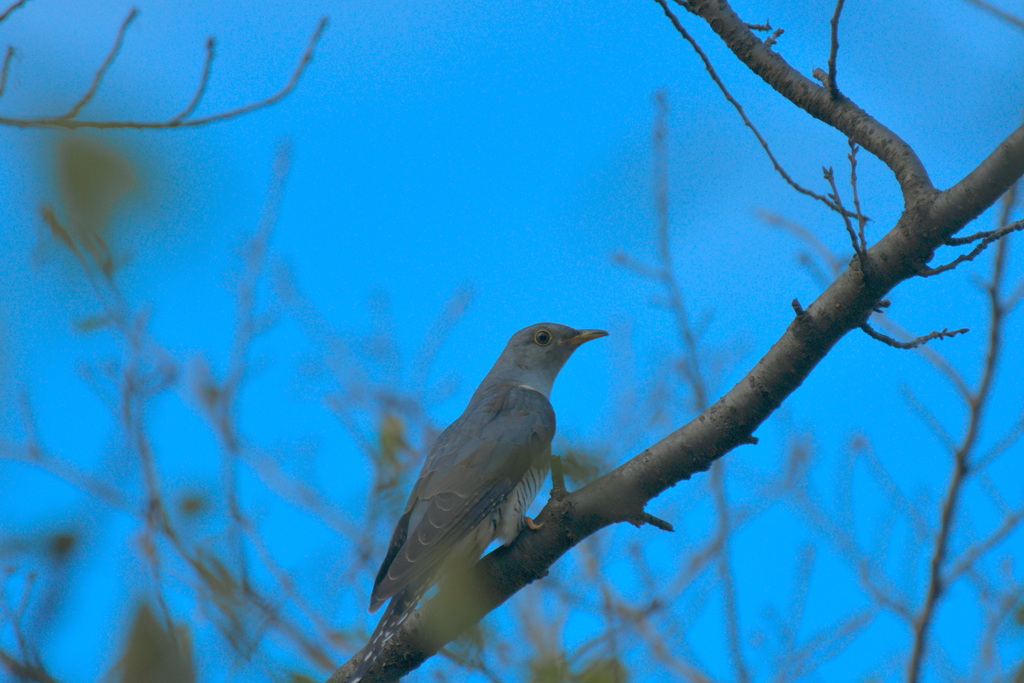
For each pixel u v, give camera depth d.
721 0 9.42
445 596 9.08
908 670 8.79
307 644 8.57
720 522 9.98
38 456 5.62
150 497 7.45
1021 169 7.39
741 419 8.52
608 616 8.70
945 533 8.84
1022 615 9.03
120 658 4.73
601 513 9.02
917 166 8.02
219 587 7.29
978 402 8.79
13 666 4.86
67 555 5.06
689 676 9.34
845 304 8.02
